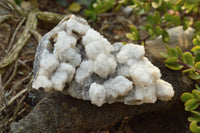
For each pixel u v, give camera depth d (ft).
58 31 1.56
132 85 1.52
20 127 1.55
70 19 1.57
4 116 1.75
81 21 1.62
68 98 1.61
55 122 1.58
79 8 2.46
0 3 2.09
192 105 1.61
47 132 1.57
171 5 2.03
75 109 1.60
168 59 1.68
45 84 1.48
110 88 1.51
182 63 1.70
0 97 1.70
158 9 2.02
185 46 1.92
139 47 1.56
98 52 1.52
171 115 1.83
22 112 1.76
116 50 1.60
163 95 1.55
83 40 1.54
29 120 1.57
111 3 2.19
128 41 2.24
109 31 2.31
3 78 1.86
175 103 1.78
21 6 2.34
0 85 1.73
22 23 2.00
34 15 2.00
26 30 1.94
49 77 1.51
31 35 1.96
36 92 1.78
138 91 1.51
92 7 2.33
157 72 1.53
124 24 2.36
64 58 1.52
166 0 1.95
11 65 1.86
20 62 1.96
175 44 1.93
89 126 1.63
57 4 2.49
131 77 1.52
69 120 1.59
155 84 1.55
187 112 1.76
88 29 1.58
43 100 1.62
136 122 1.84
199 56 1.73
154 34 1.91
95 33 1.54
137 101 1.53
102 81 1.52
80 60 1.53
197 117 1.61
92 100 1.49
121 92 1.49
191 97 1.62
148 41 1.96
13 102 1.80
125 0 2.16
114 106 1.62
